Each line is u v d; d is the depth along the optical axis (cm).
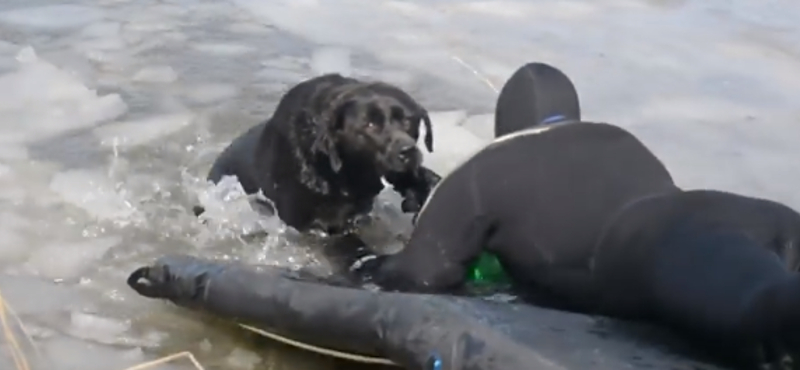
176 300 407
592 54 741
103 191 532
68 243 483
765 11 846
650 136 602
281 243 504
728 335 304
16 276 453
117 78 696
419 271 406
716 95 668
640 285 342
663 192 380
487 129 618
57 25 800
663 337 326
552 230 387
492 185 398
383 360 345
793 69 716
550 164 394
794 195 529
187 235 501
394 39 776
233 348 403
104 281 453
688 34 785
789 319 283
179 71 711
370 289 375
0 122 616
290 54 747
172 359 390
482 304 340
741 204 349
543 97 442
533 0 877
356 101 512
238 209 520
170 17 826
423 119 530
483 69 713
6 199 521
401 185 526
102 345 403
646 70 710
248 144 552
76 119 627
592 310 374
